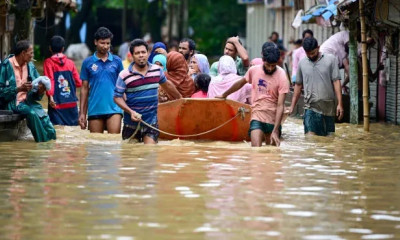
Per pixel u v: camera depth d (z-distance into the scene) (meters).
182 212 18.86
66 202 19.75
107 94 32.38
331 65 33.16
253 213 18.89
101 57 32.47
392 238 17.12
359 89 42.22
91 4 111.00
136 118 28.98
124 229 17.42
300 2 65.00
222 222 18.05
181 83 33.16
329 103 33.31
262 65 29.41
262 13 94.75
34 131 30.27
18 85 31.39
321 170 24.61
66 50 106.50
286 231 17.44
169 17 121.62
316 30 65.50
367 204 20.02
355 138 33.22
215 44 131.75
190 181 22.39
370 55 45.72
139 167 24.45
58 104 35.38
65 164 24.94
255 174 23.67
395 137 33.84
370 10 37.50
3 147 28.69
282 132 35.19
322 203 20.00
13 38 52.53
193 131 31.98
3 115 29.94
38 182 22.09
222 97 31.52
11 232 17.16
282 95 29.12
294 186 22.00
